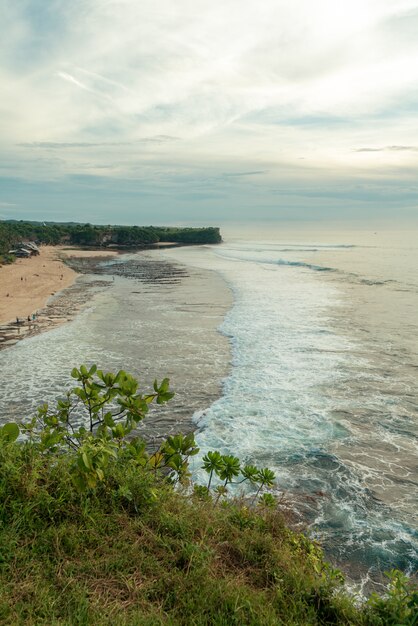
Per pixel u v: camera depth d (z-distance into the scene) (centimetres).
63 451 554
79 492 412
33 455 447
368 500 1032
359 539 900
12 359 2189
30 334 2747
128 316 3231
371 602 366
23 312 3519
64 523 396
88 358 2184
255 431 1368
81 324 2988
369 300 3619
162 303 3772
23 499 400
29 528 383
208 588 350
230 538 439
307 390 1681
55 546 369
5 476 413
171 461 530
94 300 4050
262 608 340
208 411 1513
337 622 354
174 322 2973
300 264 7188
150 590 347
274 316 3038
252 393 1664
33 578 336
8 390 1753
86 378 528
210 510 478
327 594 377
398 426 1388
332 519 963
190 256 9538
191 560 377
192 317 3130
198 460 1194
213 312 3297
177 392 1716
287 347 2252
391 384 1725
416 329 2575
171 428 1420
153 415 1512
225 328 2723
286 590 380
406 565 830
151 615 318
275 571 402
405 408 1512
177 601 341
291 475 1134
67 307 3709
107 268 7175
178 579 359
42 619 302
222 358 2127
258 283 4950
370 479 1117
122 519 419
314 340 2369
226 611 330
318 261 7581
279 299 3781
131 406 509
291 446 1277
